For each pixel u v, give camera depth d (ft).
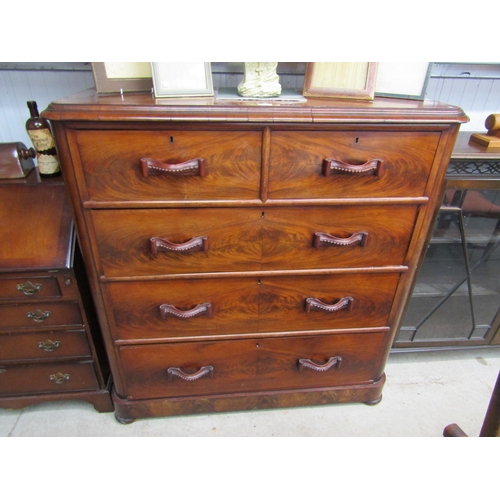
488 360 4.95
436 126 2.68
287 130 2.60
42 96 4.26
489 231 4.08
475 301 4.52
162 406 3.84
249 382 3.85
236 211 2.87
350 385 4.04
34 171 3.76
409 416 4.11
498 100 4.83
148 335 3.42
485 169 3.63
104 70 3.04
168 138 2.56
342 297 3.44
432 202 3.02
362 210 2.99
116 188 2.68
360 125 2.62
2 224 3.27
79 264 3.34
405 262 3.29
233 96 3.06
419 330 4.63
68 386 3.84
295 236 3.05
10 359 3.58
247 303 3.35
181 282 3.17
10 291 3.24
